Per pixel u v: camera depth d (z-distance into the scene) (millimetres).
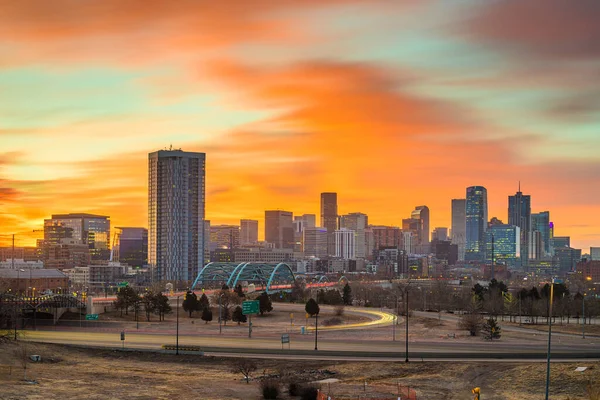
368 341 176125
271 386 111750
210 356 151125
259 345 166625
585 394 113250
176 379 126750
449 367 134000
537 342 175000
